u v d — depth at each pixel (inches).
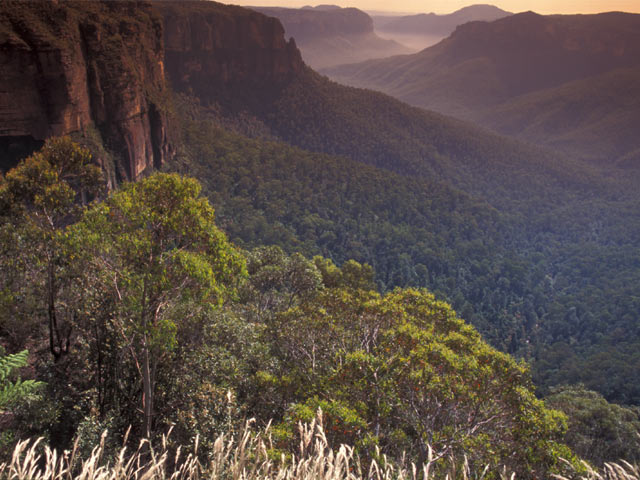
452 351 405.1
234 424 427.8
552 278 6210.6
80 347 550.9
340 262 4746.6
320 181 6368.1
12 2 2290.8
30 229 499.2
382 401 362.9
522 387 368.5
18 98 2262.6
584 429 843.4
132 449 410.0
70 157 566.9
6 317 512.7
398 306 558.3
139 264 400.2
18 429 377.7
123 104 2972.4
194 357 515.2
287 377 467.2
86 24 2765.7
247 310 904.3
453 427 351.3
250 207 4813.0
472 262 5551.2
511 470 321.4
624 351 3592.5
